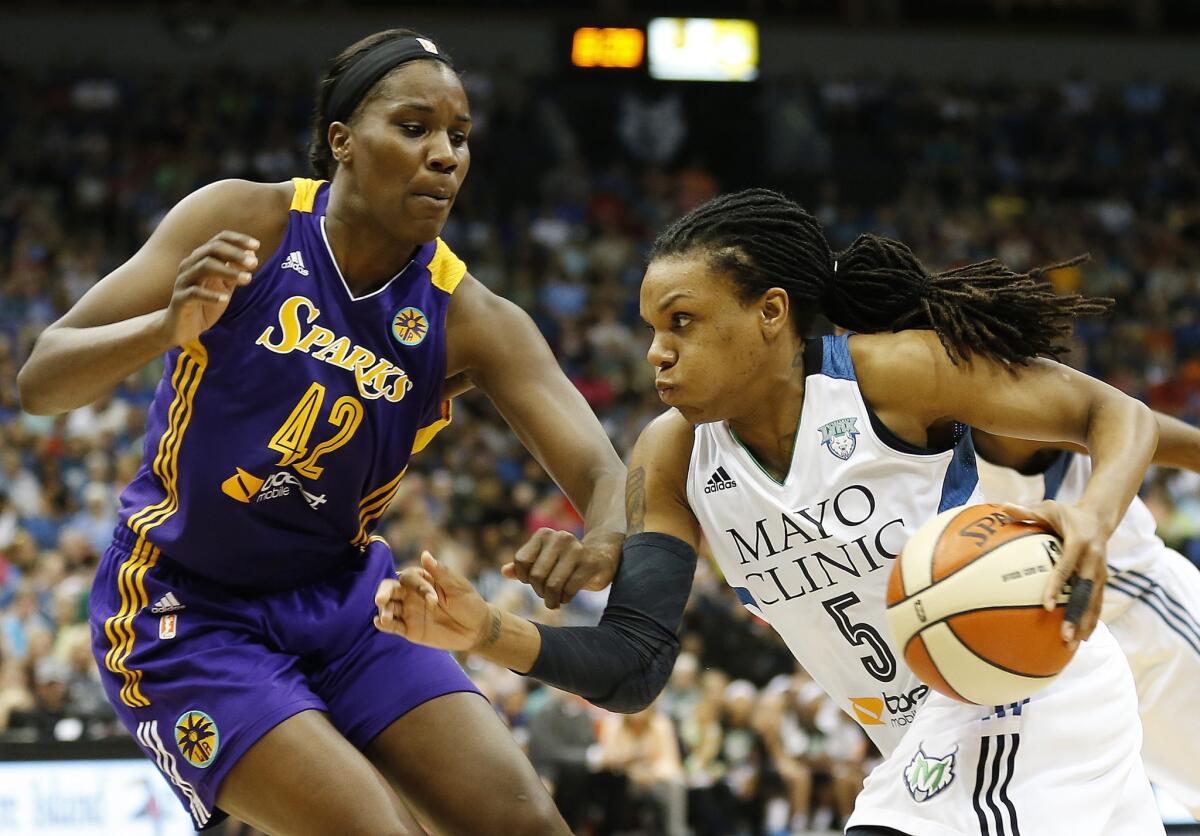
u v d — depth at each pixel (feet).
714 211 8.15
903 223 59.21
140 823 17.33
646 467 8.91
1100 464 7.82
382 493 9.41
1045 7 67.10
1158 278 58.18
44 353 8.65
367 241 8.95
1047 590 7.27
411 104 8.70
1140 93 66.64
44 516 33.35
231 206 9.01
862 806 8.31
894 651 8.36
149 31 60.80
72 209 52.34
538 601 29.71
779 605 8.57
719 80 54.19
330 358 8.84
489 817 8.74
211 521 8.89
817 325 9.64
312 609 9.20
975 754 7.89
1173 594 11.78
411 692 8.98
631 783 23.66
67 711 23.24
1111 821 8.11
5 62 59.88
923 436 8.27
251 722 8.52
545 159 59.11
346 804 8.27
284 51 61.72
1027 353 8.21
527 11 62.95
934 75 66.54
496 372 9.68
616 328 49.78
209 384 8.76
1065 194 62.80
